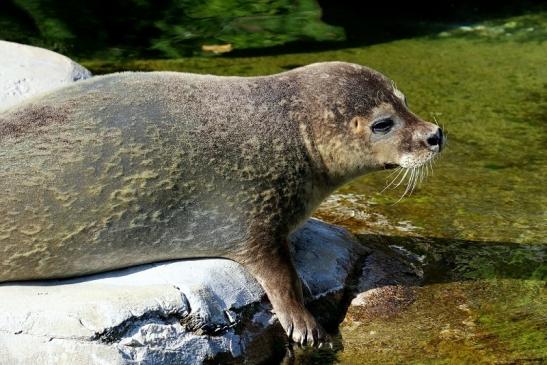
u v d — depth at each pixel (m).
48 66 10.75
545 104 13.24
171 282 7.54
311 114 8.31
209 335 7.35
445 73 14.40
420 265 8.98
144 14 16.34
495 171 11.11
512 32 16.20
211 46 15.28
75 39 15.32
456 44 15.66
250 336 7.65
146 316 7.08
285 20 16.41
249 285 7.88
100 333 6.88
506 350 7.68
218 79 8.37
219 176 7.90
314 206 8.45
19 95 10.20
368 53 15.20
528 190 10.64
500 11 17.08
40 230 7.64
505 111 12.97
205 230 7.89
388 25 16.44
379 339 7.90
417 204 10.21
